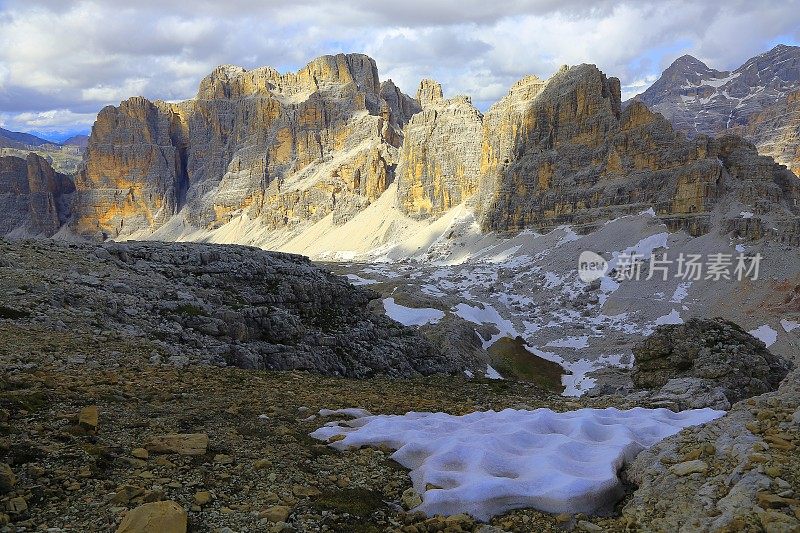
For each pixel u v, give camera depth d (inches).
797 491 333.1
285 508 349.4
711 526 318.0
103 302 1042.1
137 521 301.6
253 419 554.6
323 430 529.7
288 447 472.1
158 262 1414.9
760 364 1206.9
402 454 466.0
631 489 410.3
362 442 496.7
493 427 540.7
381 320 1822.1
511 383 1636.3
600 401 940.6
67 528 303.9
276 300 1471.5
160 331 1011.9
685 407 881.5
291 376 941.2
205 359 953.5
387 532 346.0
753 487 341.4
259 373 906.1
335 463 454.0
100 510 326.0
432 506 370.6
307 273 1680.6
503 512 372.5
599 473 412.8
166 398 600.7
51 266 1170.0
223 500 361.7
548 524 357.4
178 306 1159.6
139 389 629.6
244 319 1218.6
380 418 590.6
